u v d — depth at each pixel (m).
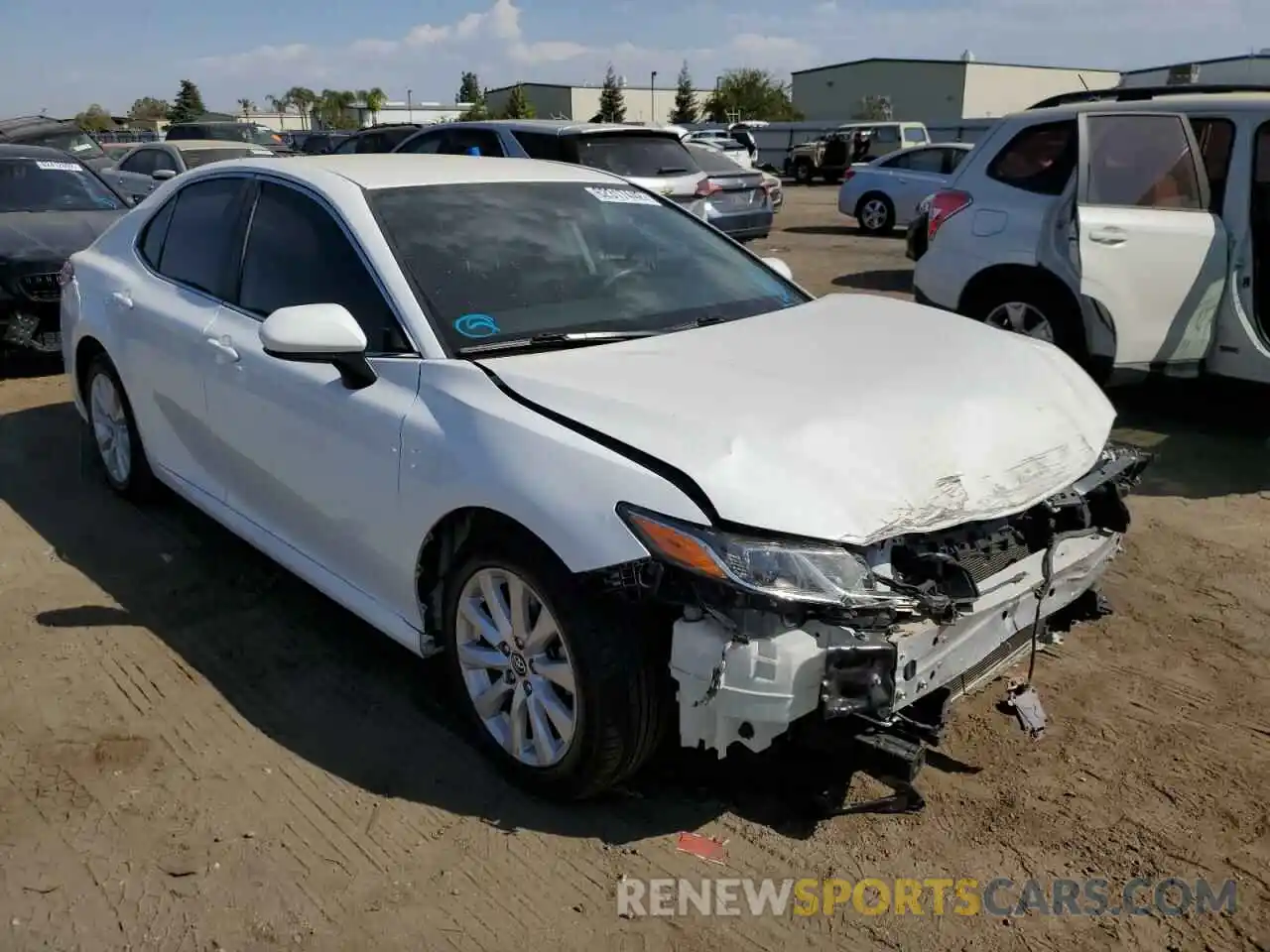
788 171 34.09
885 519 2.46
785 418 2.63
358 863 2.65
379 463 3.04
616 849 2.70
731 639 2.36
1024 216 6.05
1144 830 2.76
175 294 4.22
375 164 3.86
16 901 2.52
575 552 2.48
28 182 8.52
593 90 84.81
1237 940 2.41
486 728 2.99
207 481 4.15
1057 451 2.93
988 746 3.12
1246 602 4.01
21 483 5.30
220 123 24.42
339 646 3.71
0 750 3.10
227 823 2.79
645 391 2.75
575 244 3.65
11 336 7.20
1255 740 3.14
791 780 2.96
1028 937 2.42
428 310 3.12
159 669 3.55
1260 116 5.35
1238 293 5.47
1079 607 3.31
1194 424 6.18
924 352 3.19
